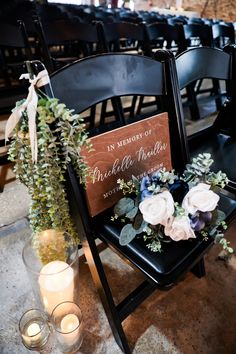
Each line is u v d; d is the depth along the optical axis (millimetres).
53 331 757
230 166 928
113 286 944
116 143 678
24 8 2182
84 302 886
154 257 593
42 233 792
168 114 858
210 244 631
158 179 632
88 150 607
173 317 847
